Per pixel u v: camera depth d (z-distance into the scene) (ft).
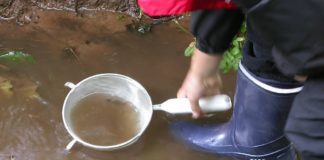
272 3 3.21
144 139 6.06
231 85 6.61
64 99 6.38
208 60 4.24
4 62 6.70
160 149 6.01
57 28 7.14
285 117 5.24
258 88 5.04
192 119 6.25
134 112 6.22
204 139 5.99
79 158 5.85
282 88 4.92
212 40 4.00
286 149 5.72
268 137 5.49
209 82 4.62
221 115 6.31
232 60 6.02
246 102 5.30
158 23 7.27
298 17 3.21
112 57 6.86
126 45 7.01
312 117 3.70
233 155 5.90
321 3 3.12
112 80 6.07
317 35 3.24
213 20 3.85
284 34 3.34
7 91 6.37
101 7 7.36
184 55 6.95
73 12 7.30
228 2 3.55
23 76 6.57
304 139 3.81
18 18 7.22
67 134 6.05
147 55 6.93
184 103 5.88
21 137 6.00
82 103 6.19
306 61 3.38
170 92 6.55
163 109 5.96
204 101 5.74
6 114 6.18
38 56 6.79
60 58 6.79
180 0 3.77
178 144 6.07
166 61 6.88
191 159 5.99
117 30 7.18
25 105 6.28
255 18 3.39
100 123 6.10
